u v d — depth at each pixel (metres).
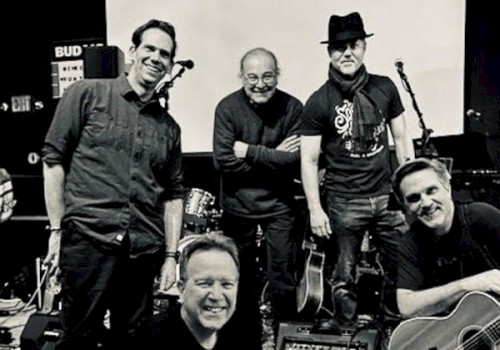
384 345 2.71
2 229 4.16
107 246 2.44
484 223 2.55
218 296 2.24
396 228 2.88
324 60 3.40
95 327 2.48
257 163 2.99
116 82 2.48
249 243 3.15
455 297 2.50
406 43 3.26
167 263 2.64
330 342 2.67
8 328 3.38
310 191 2.93
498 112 3.23
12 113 4.30
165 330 2.28
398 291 2.67
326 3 3.37
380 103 2.92
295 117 3.05
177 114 3.70
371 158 2.91
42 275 3.76
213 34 3.60
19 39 4.25
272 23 3.48
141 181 2.48
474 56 3.24
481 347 2.38
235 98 3.06
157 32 2.46
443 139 3.26
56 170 2.43
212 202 3.52
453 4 3.18
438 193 2.56
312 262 3.03
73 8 4.15
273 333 2.97
